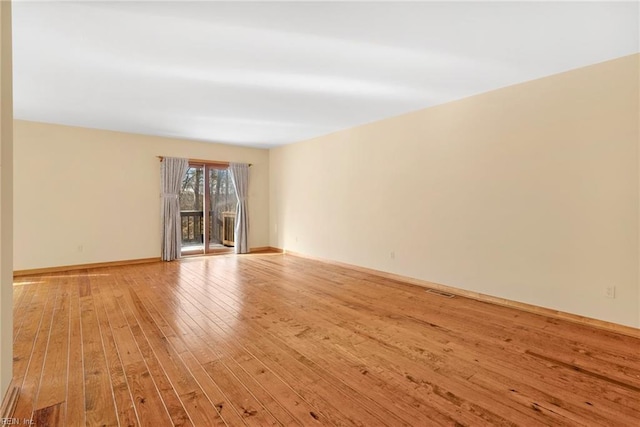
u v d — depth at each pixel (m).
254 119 4.80
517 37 2.44
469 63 2.89
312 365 2.21
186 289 4.08
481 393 1.89
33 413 1.68
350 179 5.41
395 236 4.69
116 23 2.23
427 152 4.25
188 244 6.53
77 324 2.89
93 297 3.71
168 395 1.85
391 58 2.79
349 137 5.40
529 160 3.30
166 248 5.98
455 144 3.94
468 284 3.85
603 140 2.85
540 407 1.76
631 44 2.54
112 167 5.52
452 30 2.34
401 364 2.23
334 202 5.74
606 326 2.85
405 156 4.52
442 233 4.10
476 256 3.76
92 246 5.36
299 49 2.62
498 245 3.56
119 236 5.60
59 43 2.51
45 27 2.28
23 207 4.79
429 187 4.23
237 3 2.00
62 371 2.10
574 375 2.09
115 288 4.10
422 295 3.88
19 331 2.73
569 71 3.03
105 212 5.46
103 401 1.79
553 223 3.15
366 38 2.45
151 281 4.47
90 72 3.06
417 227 4.39
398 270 4.66
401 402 1.81
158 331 2.76
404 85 3.43
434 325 2.93
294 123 5.06
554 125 3.13
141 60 2.81
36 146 4.87
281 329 2.82
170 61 2.83
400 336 2.69
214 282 4.45
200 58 2.78
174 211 6.09
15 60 2.80
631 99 2.70
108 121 4.88
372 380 2.03
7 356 1.73
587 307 2.96
